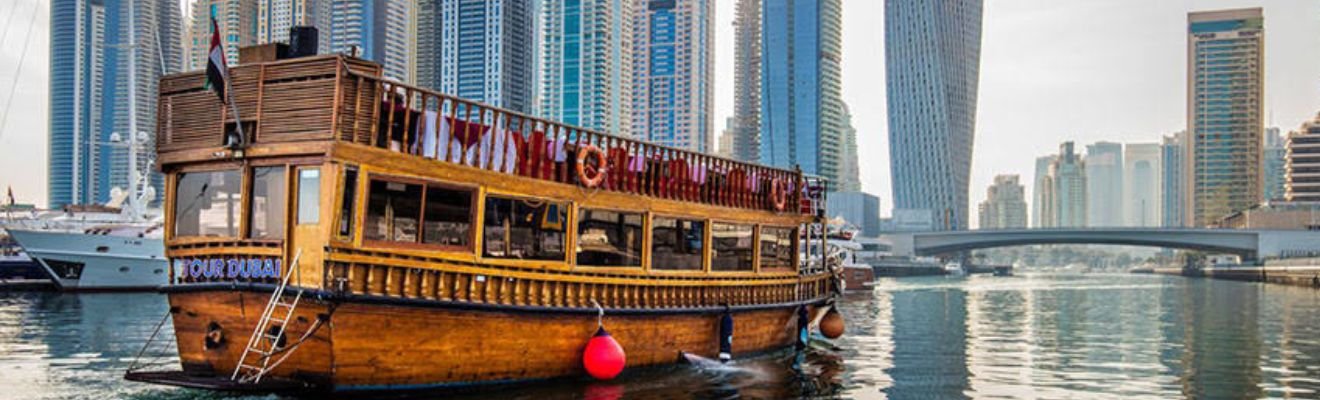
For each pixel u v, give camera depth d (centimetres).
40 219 6900
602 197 2223
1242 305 6688
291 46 1941
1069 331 4353
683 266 2492
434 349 1877
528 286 2042
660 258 2409
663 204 2398
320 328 1741
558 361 2131
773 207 2889
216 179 1897
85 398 2059
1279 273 12425
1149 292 9438
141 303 5150
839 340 3847
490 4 18800
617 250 2281
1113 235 15475
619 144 2309
